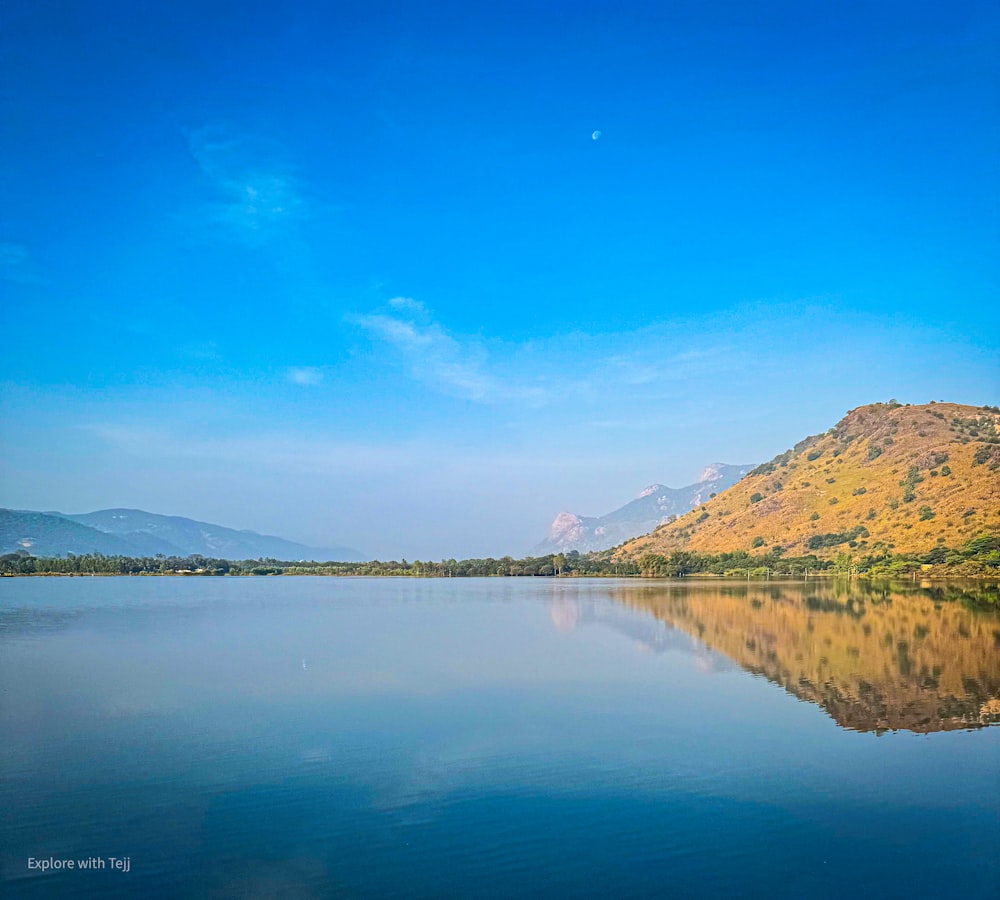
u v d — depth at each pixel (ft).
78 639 261.24
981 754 112.37
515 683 169.99
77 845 81.41
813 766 107.04
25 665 201.26
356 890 71.46
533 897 69.82
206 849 80.43
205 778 102.53
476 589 648.79
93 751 115.75
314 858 78.02
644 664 196.54
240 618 345.92
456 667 193.57
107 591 622.54
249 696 156.35
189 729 128.98
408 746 117.60
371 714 139.44
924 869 75.31
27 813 90.48
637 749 115.44
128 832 84.84
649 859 77.41
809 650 220.64
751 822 86.69
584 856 78.07
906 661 199.00
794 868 75.36
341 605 434.71
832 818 87.81
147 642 252.01
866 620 307.58
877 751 114.11
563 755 112.78
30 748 117.60
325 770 105.91
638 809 90.58
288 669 191.83
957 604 388.16
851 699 150.71
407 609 398.83
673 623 303.07
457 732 125.80
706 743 118.42
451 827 85.51
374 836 83.25
